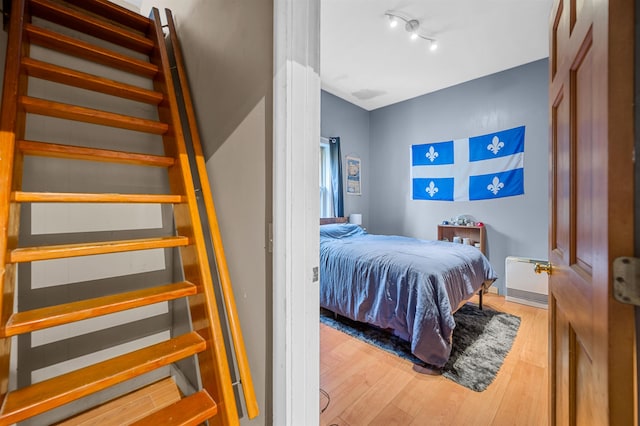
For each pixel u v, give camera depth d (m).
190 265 1.09
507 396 1.61
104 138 1.52
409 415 1.47
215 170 1.27
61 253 0.80
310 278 0.91
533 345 2.20
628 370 0.45
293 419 0.88
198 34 1.41
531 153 3.27
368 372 1.85
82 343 1.39
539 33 2.72
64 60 1.44
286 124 0.84
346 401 1.57
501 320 2.69
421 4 2.34
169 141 1.32
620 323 0.46
